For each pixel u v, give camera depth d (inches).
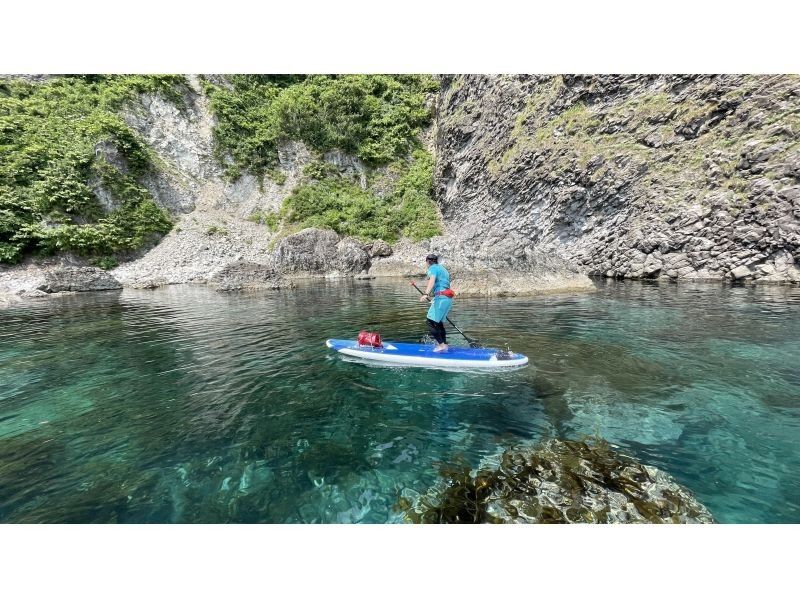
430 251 1103.0
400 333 326.6
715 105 662.5
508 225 976.9
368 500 115.8
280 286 754.2
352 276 989.2
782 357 228.8
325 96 1368.1
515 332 310.0
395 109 1427.2
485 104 1116.5
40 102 1061.8
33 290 679.7
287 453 139.9
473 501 114.6
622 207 752.3
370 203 1288.1
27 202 884.0
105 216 1000.2
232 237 1165.7
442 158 1278.3
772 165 569.3
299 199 1258.0
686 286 547.2
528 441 144.6
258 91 1421.0
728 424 152.6
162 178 1160.2
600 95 840.3
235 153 1301.7
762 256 562.3
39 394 200.5
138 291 719.7
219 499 116.6
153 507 113.3
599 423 156.8
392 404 181.2
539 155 904.3
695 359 229.9
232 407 181.0
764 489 114.7
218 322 391.5
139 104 1202.6
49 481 124.5
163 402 188.1
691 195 649.0
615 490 116.7
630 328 309.9
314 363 247.3
